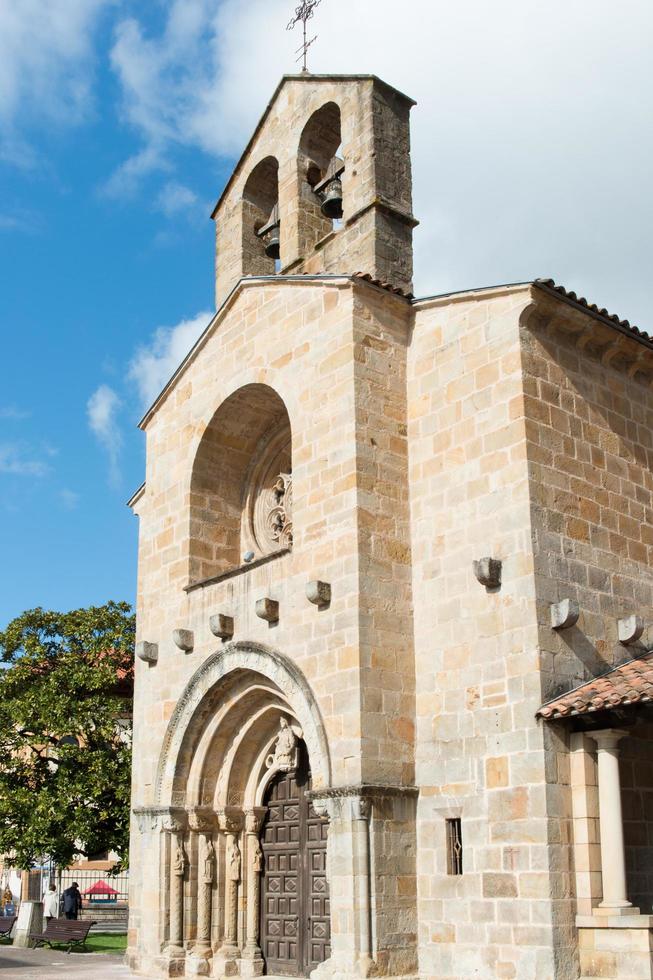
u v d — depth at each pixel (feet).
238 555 79.36
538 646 54.13
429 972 55.31
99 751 113.60
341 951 55.26
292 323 70.18
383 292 66.23
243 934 71.00
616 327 62.69
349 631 59.47
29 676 119.03
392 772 57.93
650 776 58.34
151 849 73.00
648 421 66.59
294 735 68.54
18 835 108.58
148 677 79.00
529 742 53.11
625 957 48.85
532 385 59.16
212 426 78.02
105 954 95.45
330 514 63.00
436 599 60.59
